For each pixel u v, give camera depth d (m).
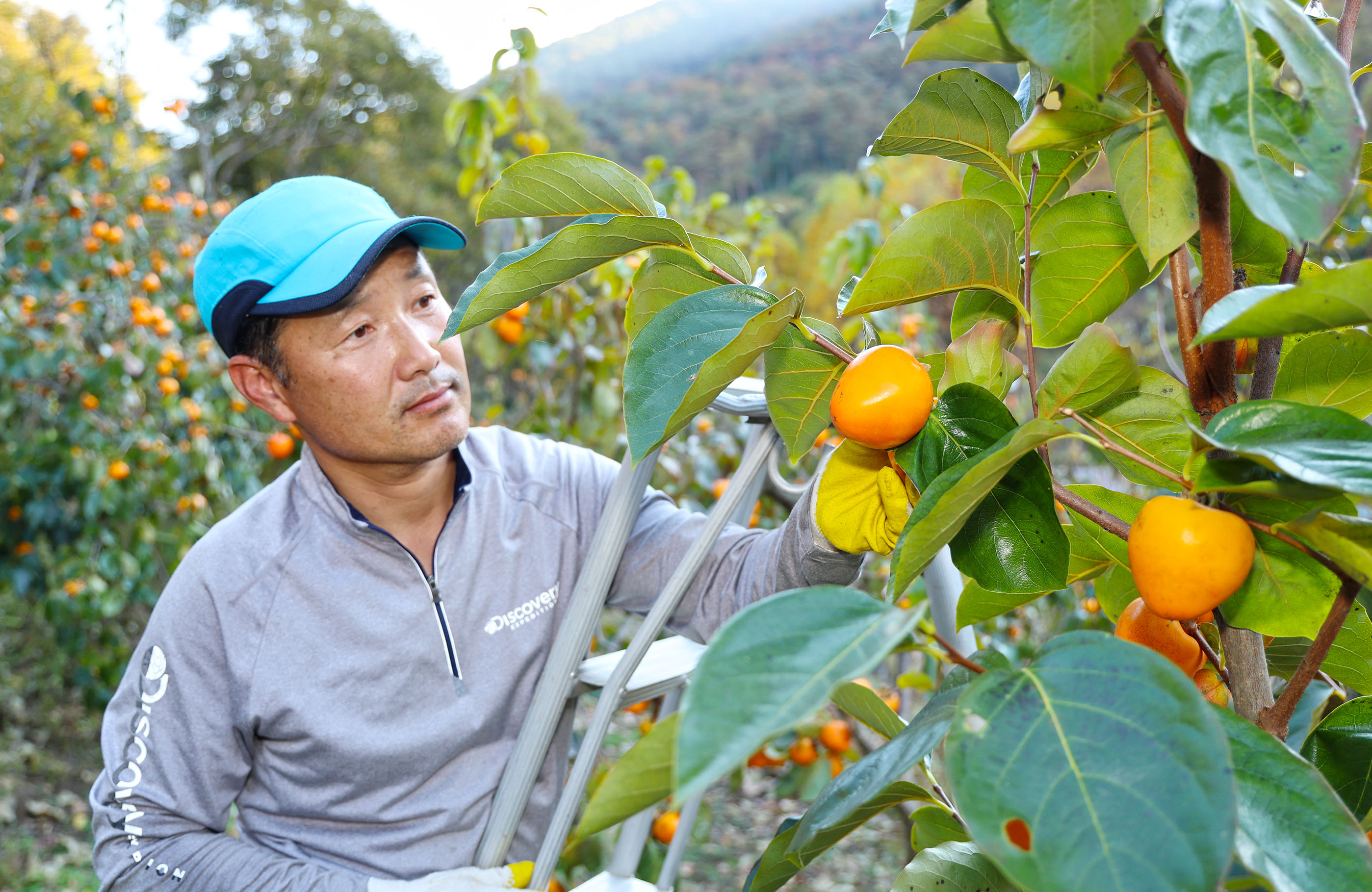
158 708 1.22
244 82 17.27
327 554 1.23
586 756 1.05
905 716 2.14
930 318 4.78
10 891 4.06
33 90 9.65
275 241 1.11
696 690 0.41
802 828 0.57
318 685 1.21
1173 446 0.67
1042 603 3.54
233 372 1.23
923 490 0.65
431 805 1.25
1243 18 0.46
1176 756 0.42
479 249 13.77
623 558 1.32
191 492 4.77
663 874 1.34
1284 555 0.62
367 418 1.14
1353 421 0.48
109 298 4.45
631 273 3.55
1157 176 0.59
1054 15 0.47
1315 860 0.45
